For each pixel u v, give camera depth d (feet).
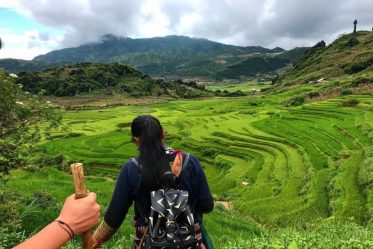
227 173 147.33
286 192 106.63
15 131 35.63
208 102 415.23
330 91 291.17
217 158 173.37
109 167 186.19
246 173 140.15
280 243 19.98
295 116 221.87
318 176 111.04
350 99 233.76
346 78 381.19
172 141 227.61
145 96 563.89
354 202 83.87
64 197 58.80
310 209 87.81
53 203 43.24
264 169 139.64
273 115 249.75
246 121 244.01
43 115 36.22
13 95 34.27
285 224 80.69
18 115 35.01
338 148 145.38
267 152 168.86
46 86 525.75
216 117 286.66
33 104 35.81
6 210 28.53
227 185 129.59
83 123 314.14
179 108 391.65
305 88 362.74
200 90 640.99
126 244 21.79
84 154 203.72
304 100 296.10
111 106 456.86
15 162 36.06
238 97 499.10
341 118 198.70
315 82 434.30
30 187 65.16
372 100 224.74
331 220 48.26
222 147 186.70
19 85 35.09
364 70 426.10
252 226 63.57
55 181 77.15
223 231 50.31
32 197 42.55
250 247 22.21
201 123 272.92
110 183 98.17
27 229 34.04
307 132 179.11
